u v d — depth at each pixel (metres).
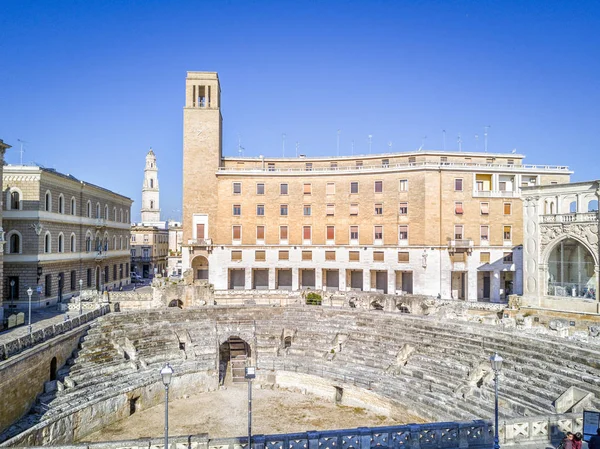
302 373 40.34
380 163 76.56
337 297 57.03
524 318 41.84
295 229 72.31
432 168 65.81
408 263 66.81
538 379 29.62
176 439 20.77
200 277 78.38
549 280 43.53
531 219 44.88
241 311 49.03
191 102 75.75
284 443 20.70
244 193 73.06
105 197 71.38
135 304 55.53
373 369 38.88
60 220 55.75
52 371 33.81
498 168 67.31
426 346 38.53
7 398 27.53
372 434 20.89
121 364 37.81
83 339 38.69
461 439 20.98
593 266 39.72
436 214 65.81
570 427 21.52
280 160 79.25
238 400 38.25
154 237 115.69
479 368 33.22
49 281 53.19
